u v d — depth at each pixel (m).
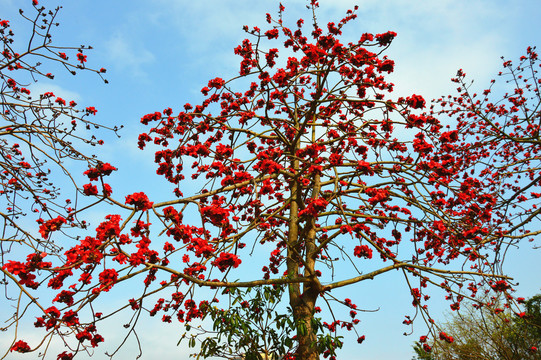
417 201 5.27
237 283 4.16
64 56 5.69
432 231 5.22
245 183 4.24
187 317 4.71
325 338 4.64
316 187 5.88
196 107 5.90
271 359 5.07
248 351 4.97
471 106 8.50
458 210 6.05
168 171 4.48
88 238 3.19
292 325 4.85
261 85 5.52
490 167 7.52
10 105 5.38
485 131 8.17
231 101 6.33
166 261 3.82
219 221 3.83
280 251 6.11
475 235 4.99
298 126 6.46
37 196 5.67
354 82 5.16
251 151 5.85
